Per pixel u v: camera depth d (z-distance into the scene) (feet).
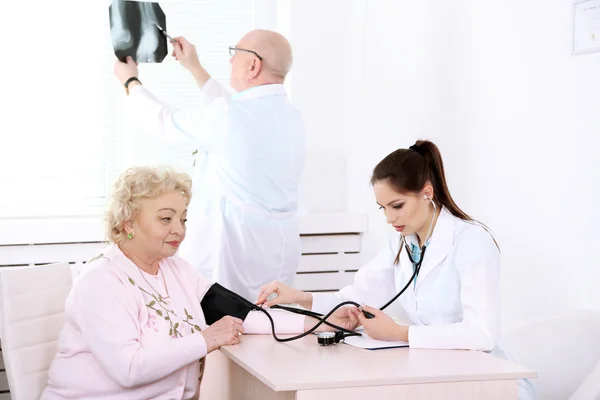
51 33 11.18
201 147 9.13
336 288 11.65
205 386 7.38
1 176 11.05
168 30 11.60
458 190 9.52
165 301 6.70
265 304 7.29
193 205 9.30
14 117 11.09
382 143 11.19
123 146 11.44
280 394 5.78
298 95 11.55
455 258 6.72
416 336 6.40
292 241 9.55
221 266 9.05
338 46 11.66
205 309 7.16
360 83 11.55
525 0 8.32
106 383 6.33
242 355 6.17
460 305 6.79
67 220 10.59
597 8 7.43
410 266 7.11
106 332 6.17
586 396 6.48
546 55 8.06
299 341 6.77
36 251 10.48
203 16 11.69
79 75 11.30
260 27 11.79
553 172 7.99
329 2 11.61
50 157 11.23
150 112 8.96
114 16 9.10
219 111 8.73
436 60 9.80
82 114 11.33
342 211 11.76
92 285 6.29
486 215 9.02
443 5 9.64
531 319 7.67
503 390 5.58
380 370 5.63
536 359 7.47
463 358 6.02
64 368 6.42
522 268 8.47
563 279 7.91
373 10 11.31
